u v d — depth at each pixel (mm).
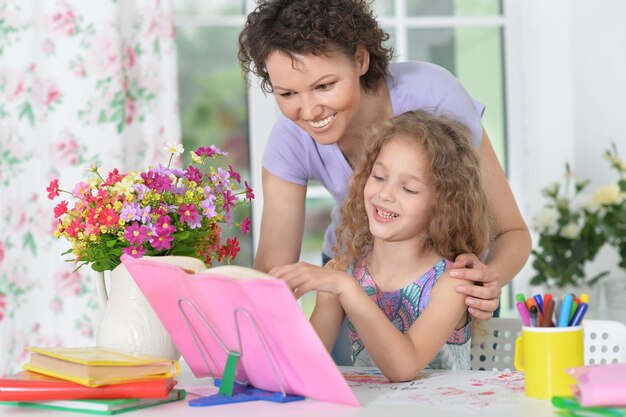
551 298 1319
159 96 3316
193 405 1285
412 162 1692
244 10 3600
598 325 1740
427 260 1801
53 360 1333
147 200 1554
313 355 1204
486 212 1813
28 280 3215
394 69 1991
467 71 3715
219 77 3584
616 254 3520
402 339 1489
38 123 3236
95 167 1623
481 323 1842
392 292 1803
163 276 1301
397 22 3660
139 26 3305
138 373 1293
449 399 1303
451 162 1727
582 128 3580
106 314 1490
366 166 1818
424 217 1730
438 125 1759
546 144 3668
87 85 3238
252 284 1172
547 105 3668
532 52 3689
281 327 1200
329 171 2045
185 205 1554
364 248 1872
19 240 3197
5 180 3188
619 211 3188
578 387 1170
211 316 1293
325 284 1467
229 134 3592
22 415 1256
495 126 3734
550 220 3168
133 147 3311
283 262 2105
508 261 1936
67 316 3238
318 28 1630
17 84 3209
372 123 1955
